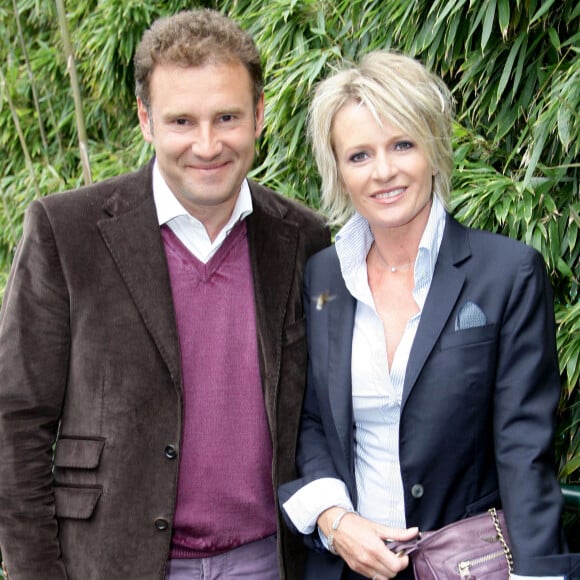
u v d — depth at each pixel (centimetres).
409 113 145
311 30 281
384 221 151
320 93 156
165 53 152
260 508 165
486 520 145
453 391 145
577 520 223
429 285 152
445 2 238
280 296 169
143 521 157
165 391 158
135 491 157
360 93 147
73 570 158
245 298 167
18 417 155
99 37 367
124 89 383
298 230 178
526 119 238
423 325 148
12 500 156
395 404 150
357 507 155
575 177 228
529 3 223
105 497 156
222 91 152
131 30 359
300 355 169
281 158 287
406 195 150
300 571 171
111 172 367
